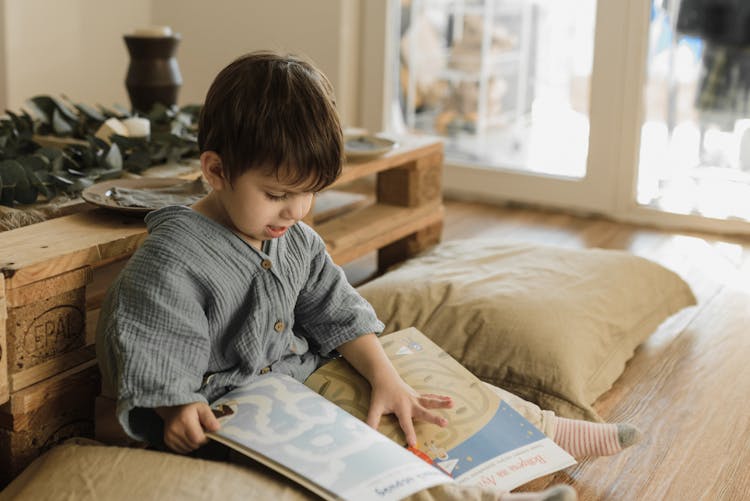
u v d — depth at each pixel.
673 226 2.85
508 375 1.55
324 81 1.14
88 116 2.08
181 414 1.08
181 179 1.57
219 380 1.19
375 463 1.07
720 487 1.37
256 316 1.20
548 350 1.54
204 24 3.44
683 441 1.51
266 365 1.26
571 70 2.97
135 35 2.22
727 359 1.85
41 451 1.23
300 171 1.09
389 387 1.28
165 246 1.15
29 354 1.20
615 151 2.89
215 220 1.21
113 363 1.12
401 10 3.24
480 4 3.11
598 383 1.61
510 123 3.13
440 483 1.06
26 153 1.85
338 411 1.17
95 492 1.01
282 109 1.07
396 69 3.29
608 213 2.94
